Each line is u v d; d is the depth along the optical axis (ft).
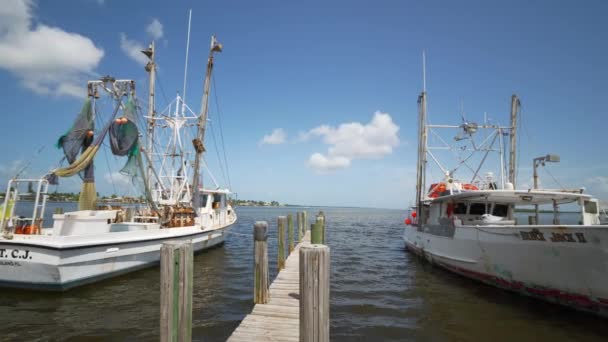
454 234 37.76
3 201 31.24
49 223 75.31
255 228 22.72
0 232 30.22
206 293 32.53
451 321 25.68
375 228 126.93
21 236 29.76
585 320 25.49
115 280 35.37
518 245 28.27
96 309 27.17
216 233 57.00
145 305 28.35
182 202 54.44
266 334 17.20
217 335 22.62
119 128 37.55
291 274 30.35
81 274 31.83
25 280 30.12
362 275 41.39
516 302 30.07
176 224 47.39
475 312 27.63
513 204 40.65
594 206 32.55
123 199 51.34
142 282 35.04
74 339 21.81
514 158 48.14
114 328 23.61
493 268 32.17
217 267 44.80
